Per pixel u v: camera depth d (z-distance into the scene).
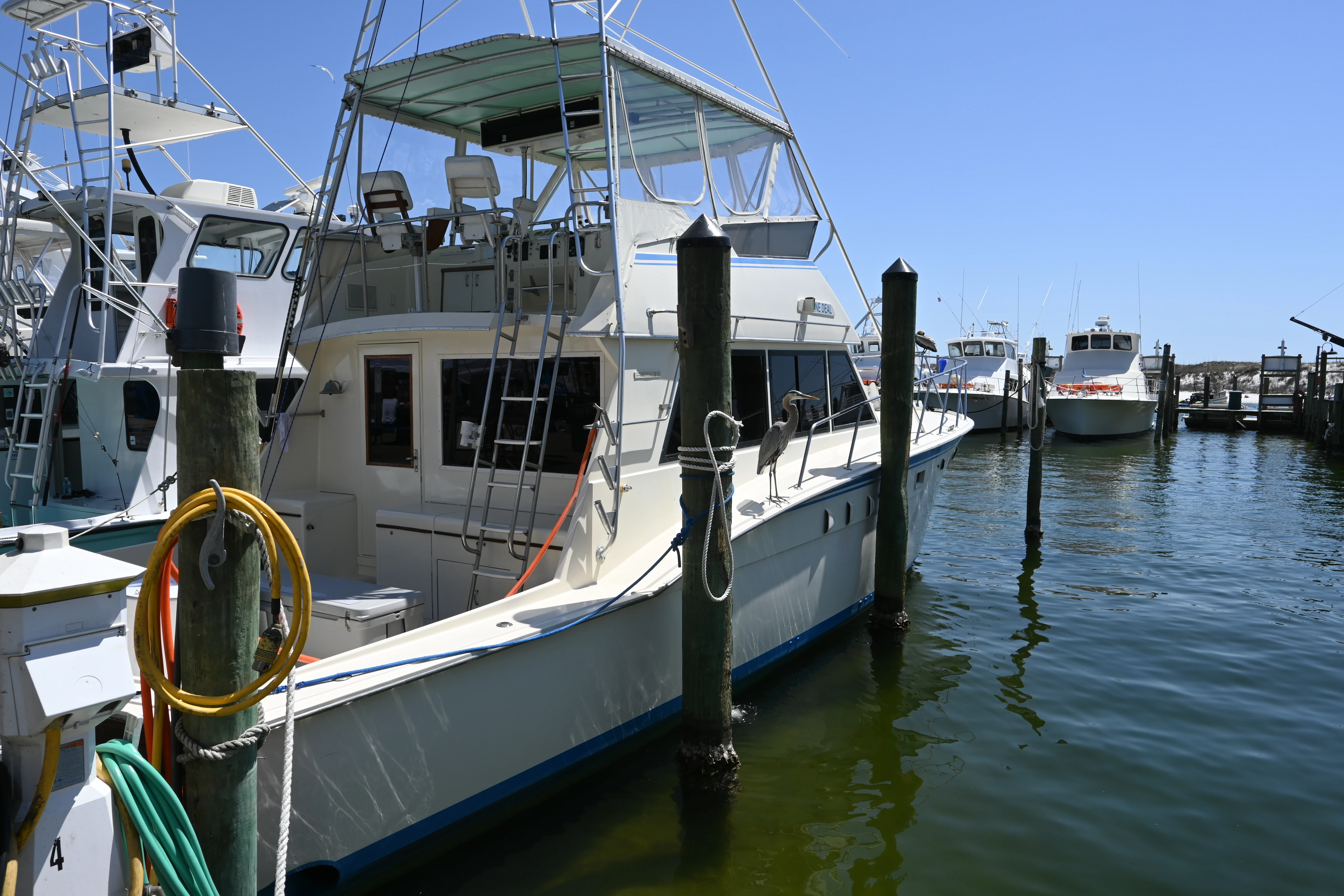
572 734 4.43
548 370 5.14
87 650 2.21
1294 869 4.13
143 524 7.11
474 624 4.12
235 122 9.94
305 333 5.77
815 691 6.15
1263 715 5.91
